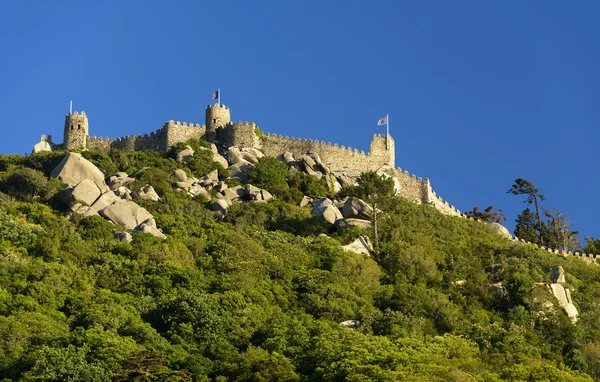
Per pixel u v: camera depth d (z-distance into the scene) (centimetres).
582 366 10131
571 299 11744
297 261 11800
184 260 11519
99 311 9894
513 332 10394
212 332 9825
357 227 13062
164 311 10169
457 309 10894
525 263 12494
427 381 8550
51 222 12469
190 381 8900
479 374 9081
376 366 8812
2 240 11719
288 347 9538
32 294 10312
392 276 11788
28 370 8962
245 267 11281
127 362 8906
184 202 13500
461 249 12950
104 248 11794
